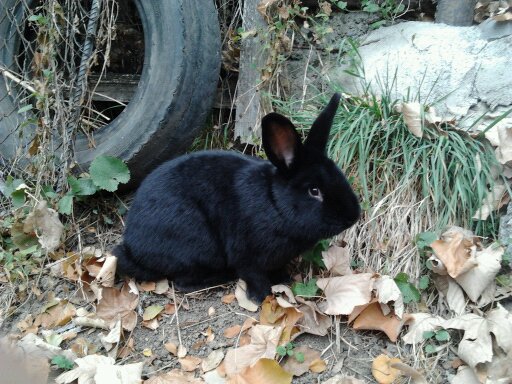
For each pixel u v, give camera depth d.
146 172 1.41
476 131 1.32
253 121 1.44
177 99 1.35
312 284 1.22
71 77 1.37
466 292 1.20
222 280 1.28
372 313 1.18
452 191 1.29
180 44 1.33
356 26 1.50
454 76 1.39
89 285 1.27
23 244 1.34
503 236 1.24
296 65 1.49
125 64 1.60
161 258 1.24
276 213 1.18
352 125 1.34
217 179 1.23
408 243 1.27
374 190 1.31
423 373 1.13
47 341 1.19
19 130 1.41
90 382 1.12
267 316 1.20
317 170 1.16
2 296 1.29
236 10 1.50
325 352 1.16
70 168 1.38
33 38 1.49
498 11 1.44
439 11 1.48
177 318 1.22
